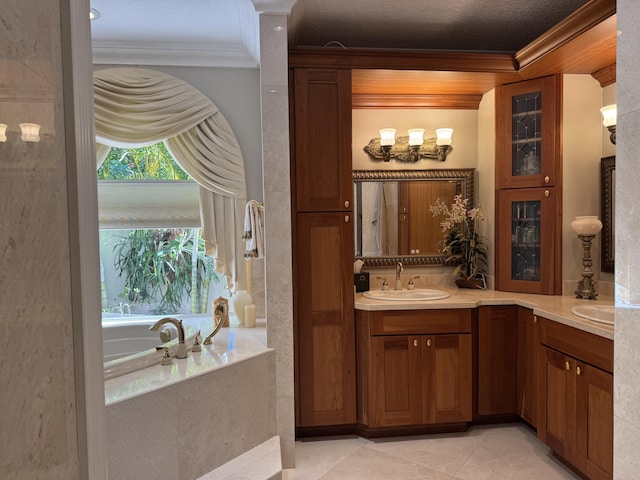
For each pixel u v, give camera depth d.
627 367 1.37
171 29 3.00
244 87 3.37
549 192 3.17
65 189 0.55
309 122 2.95
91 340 0.60
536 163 3.24
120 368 2.17
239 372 2.41
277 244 2.63
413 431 3.05
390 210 3.65
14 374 0.41
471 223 3.63
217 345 2.71
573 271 3.21
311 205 2.96
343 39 3.31
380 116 3.65
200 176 3.33
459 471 2.58
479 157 3.70
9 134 0.41
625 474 1.39
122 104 3.20
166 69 3.31
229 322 3.26
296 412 2.99
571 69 3.07
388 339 2.97
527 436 3.00
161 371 2.24
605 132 3.16
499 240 3.43
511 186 3.33
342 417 3.03
